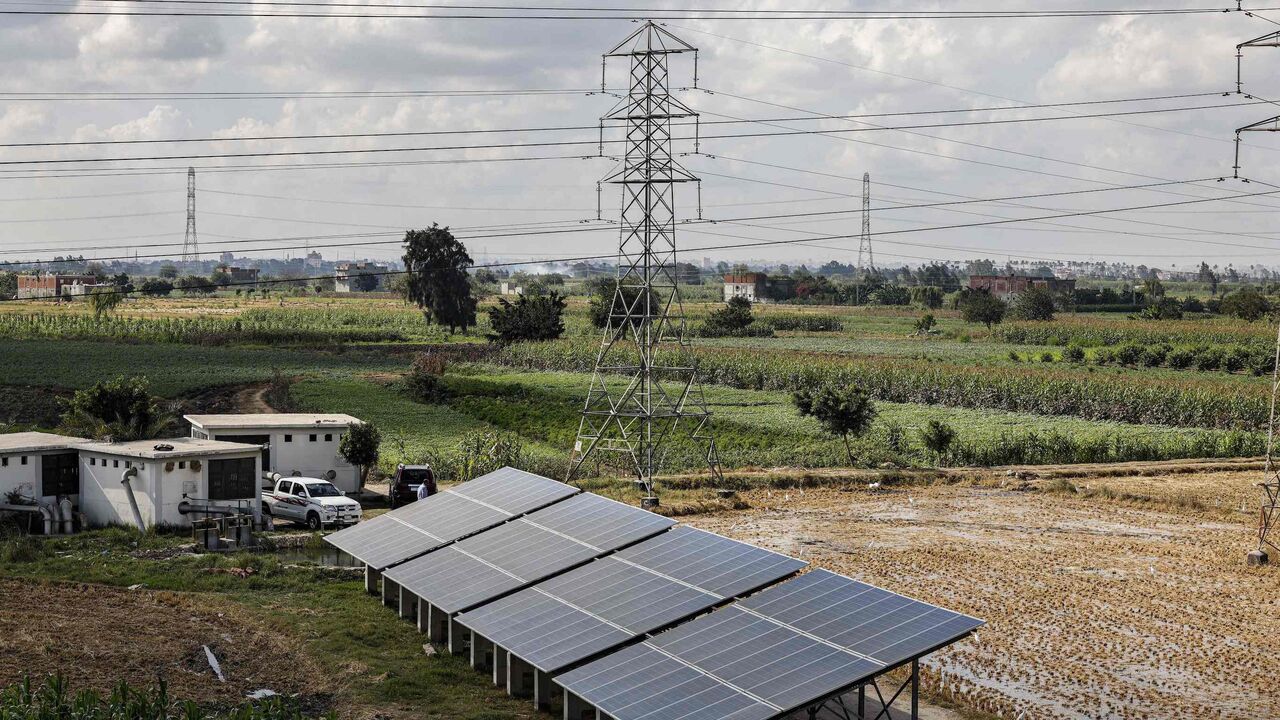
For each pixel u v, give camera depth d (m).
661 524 31.33
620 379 105.38
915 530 48.75
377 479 59.97
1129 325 180.62
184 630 31.42
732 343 153.12
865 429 66.94
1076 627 34.28
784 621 23.84
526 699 27.28
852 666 21.41
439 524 37.06
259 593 36.12
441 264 164.75
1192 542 46.84
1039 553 44.44
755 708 20.52
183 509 44.84
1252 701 28.17
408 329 170.50
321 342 145.75
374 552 35.88
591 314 153.38
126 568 37.91
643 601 26.47
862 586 24.80
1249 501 55.50
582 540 31.78
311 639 31.22
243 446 46.66
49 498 46.66
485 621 27.73
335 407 85.88
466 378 102.50
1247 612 36.25
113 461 45.97
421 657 30.17
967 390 92.19
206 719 23.95
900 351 142.50
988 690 28.61
